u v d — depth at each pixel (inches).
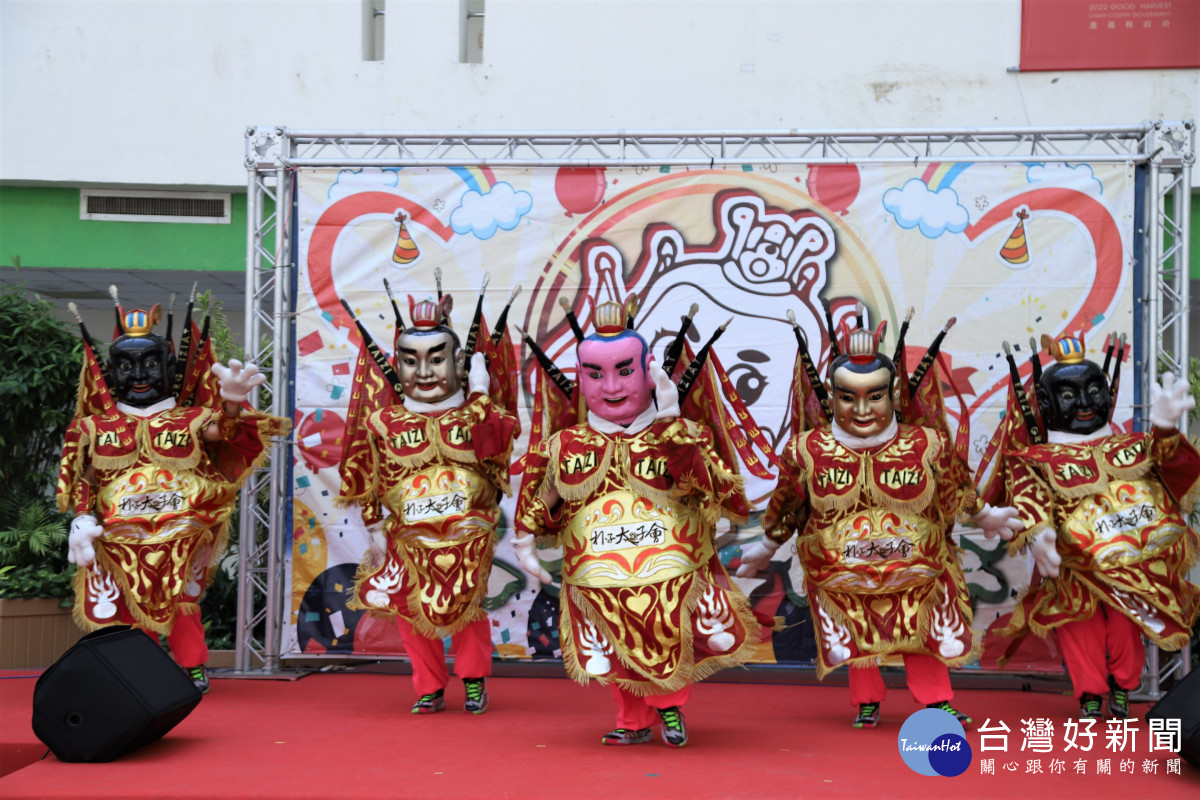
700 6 288.7
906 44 283.6
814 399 168.9
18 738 148.1
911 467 154.9
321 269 219.1
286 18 298.5
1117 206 209.6
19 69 302.5
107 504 180.5
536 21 292.4
